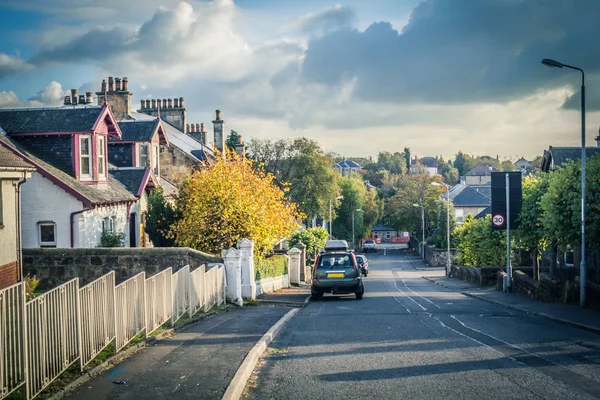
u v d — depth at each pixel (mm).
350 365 10391
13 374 7375
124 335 11203
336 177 76062
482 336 13602
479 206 113250
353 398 8188
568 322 16031
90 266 22234
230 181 29109
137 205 30453
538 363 10305
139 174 30672
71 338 8969
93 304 9773
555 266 31469
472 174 179125
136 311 11906
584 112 20797
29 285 16828
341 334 14258
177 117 57344
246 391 8836
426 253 93438
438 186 106438
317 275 26172
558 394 8211
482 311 20391
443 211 92062
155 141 35312
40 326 8008
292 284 41656
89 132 25797
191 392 8406
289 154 73875
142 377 9289
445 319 17344
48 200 24297
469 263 52125
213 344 12172
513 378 9172
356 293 26641
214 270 19641
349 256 26641
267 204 30750
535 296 25609
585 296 20500
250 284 23688
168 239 31781
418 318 17656
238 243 23750
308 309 21688
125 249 22250
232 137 87938
